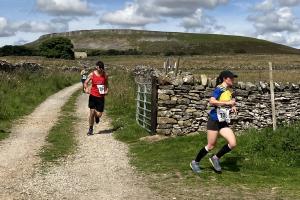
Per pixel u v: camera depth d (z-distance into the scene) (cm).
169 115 1396
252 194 819
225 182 896
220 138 1291
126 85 2570
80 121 1750
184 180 910
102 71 1461
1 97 2047
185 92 1402
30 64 3806
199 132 1399
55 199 793
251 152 1123
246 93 1452
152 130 1395
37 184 889
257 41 18650
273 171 983
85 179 930
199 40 18612
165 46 18138
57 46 11100
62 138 1389
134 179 927
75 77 4394
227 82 923
